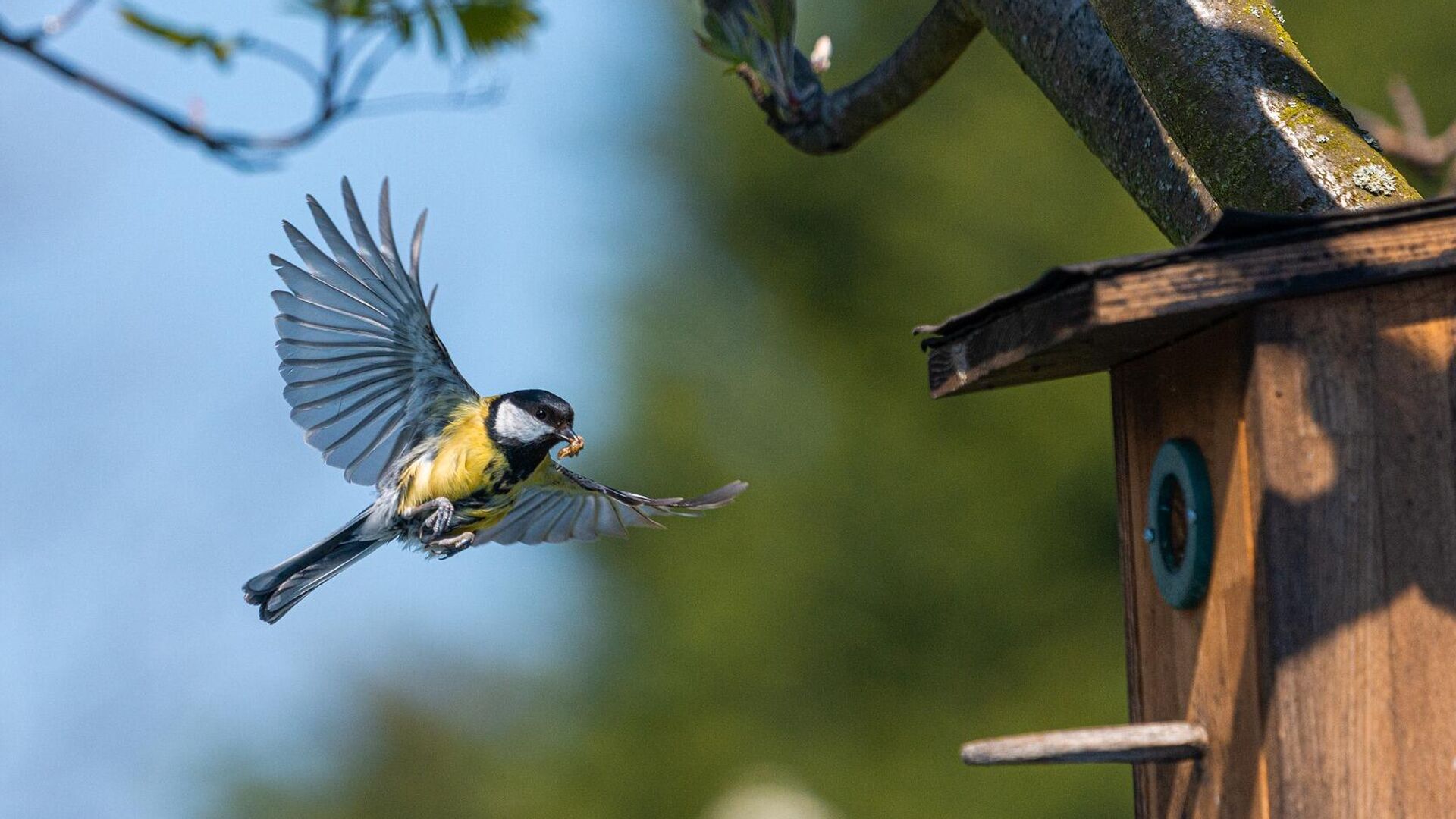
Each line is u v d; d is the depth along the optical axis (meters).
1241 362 3.99
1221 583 4.11
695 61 19.61
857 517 17.92
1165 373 4.46
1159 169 4.78
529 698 18.91
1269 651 3.85
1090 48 4.96
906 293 18.73
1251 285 3.87
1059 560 17.77
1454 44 19.50
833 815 16.69
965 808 16.92
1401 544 3.81
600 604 18.23
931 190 18.92
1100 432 17.72
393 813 19.44
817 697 17.59
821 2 19.77
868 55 19.61
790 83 5.80
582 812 17.38
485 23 5.89
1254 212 3.95
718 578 17.78
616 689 17.77
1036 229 18.67
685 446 18.19
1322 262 3.85
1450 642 3.76
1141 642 4.63
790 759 17.19
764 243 19.25
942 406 18.20
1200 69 4.50
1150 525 4.48
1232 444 4.06
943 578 17.73
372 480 6.11
